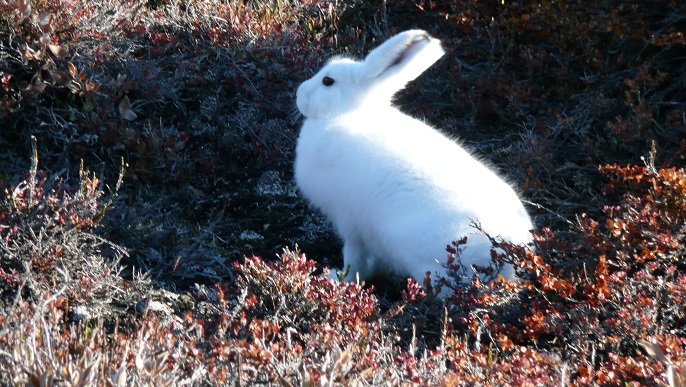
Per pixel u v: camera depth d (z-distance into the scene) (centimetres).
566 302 824
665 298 788
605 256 833
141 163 1080
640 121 1097
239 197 1125
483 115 1266
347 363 599
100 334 682
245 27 1292
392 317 805
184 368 628
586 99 1203
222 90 1247
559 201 1058
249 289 808
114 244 897
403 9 1447
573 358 743
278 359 652
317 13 1441
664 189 901
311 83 986
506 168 1138
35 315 606
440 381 625
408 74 982
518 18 1306
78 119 1084
